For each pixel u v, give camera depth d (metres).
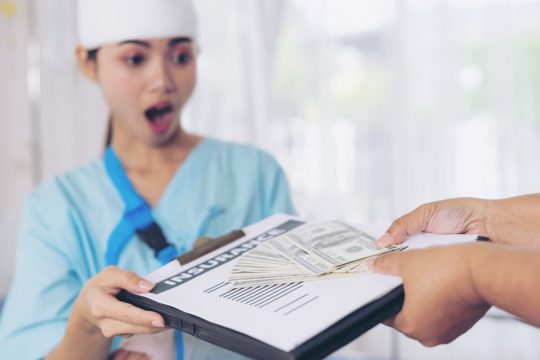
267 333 0.40
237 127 1.50
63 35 1.46
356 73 1.42
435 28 1.35
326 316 0.42
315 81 1.45
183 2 0.84
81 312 0.58
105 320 0.52
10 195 1.48
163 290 0.52
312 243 0.58
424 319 0.46
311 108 1.46
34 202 0.87
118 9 0.80
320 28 1.43
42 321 0.77
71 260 0.83
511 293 0.40
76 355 0.63
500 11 1.31
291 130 1.48
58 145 1.50
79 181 0.90
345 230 0.61
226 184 0.93
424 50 1.37
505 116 1.33
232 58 1.48
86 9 0.84
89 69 0.90
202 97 1.50
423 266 0.45
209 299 0.48
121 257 0.81
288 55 1.47
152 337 0.67
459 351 1.39
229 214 0.91
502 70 1.32
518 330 1.34
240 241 0.64
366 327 0.43
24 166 1.48
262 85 1.46
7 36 1.42
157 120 0.87
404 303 0.46
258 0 1.44
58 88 1.48
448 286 0.44
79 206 0.86
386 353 1.43
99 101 1.48
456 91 1.35
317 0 1.43
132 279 0.53
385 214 1.44
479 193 1.37
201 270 0.56
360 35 1.41
